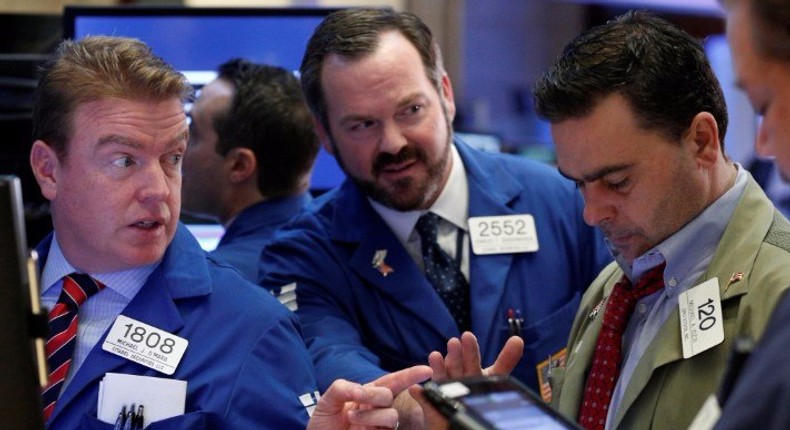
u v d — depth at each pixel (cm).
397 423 185
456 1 551
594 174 168
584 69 166
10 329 146
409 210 243
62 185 187
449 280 247
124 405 182
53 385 186
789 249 163
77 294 192
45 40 288
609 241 181
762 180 415
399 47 233
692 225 171
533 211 255
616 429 173
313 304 245
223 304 192
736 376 121
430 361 184
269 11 284
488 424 123
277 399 185
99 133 181
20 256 145
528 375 243
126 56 185
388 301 245
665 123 164
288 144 272
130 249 187
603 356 182
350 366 221
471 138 426
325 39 238
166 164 189
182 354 186
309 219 257
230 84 273
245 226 273
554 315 246
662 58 165
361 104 231
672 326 169
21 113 277
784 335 109
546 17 567
